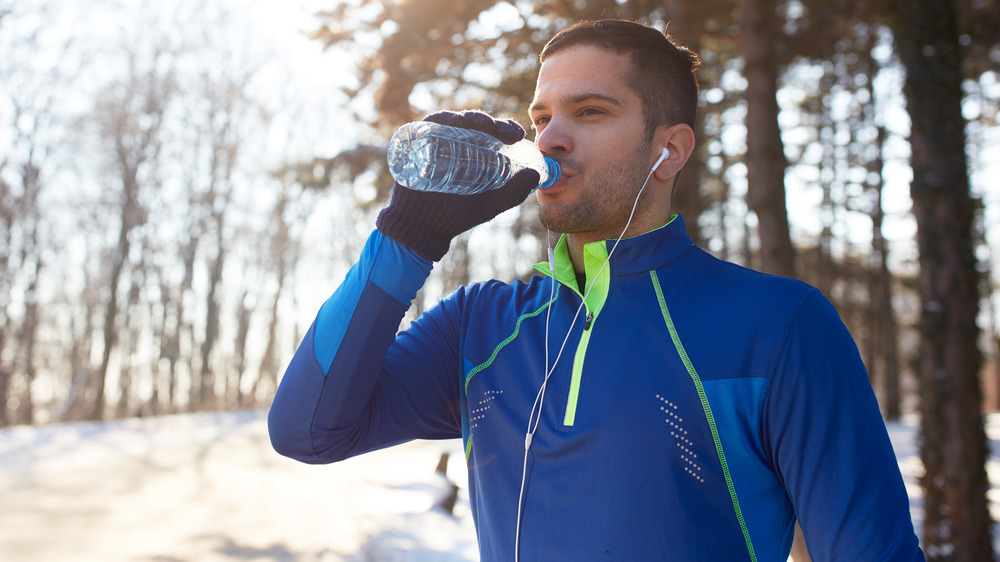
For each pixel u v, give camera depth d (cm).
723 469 103
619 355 110
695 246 124
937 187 514
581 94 119
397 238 111
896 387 1988
